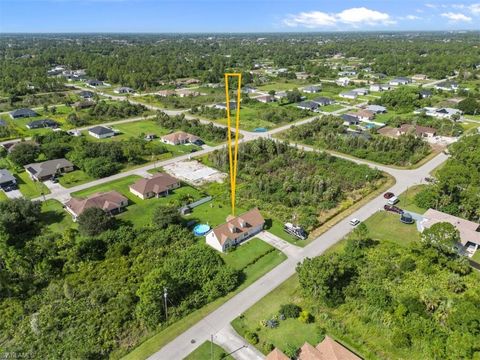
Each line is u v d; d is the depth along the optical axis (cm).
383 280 5500
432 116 14800
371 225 7225
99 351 4369
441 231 5778
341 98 18525
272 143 10750
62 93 19262
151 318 4716
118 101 18012
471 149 9088
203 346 4469
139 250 6231
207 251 5950
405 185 8962
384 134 12675
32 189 8744
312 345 4456
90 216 6744
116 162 10231
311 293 5138
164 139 12244
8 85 18975
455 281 5275
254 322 4828
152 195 8419
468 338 4066
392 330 4591
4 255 5800
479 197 7106
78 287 5412
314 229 7088
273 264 6053
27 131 13150
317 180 8519
